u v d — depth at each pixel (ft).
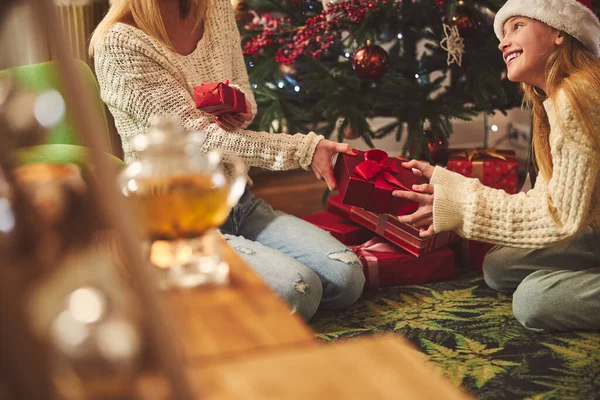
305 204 9.71
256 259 5.38
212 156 2.59
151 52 5.50
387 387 1.43
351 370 1.50
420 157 8.36
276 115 7.89
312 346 1.69
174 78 5.69
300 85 8.29
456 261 7.18
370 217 6.79
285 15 8.31
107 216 1.08
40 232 1.55
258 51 8.09
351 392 1.42
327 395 1.42
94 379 1.34
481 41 8.16
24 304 1.11
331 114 7.66
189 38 5.98
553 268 5.91
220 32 6.15
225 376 1.49
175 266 2.37
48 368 1.06
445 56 8.25
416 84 8.06
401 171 5.48
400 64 8.52
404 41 8.69
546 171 5.51
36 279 1.45
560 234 4.91
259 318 2.01
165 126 2.49
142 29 5.59
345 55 8.64
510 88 8.20
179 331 1.91
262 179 10.96
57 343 1.34
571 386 4.51
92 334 1.37
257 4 8.19
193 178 2.45
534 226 4.96
